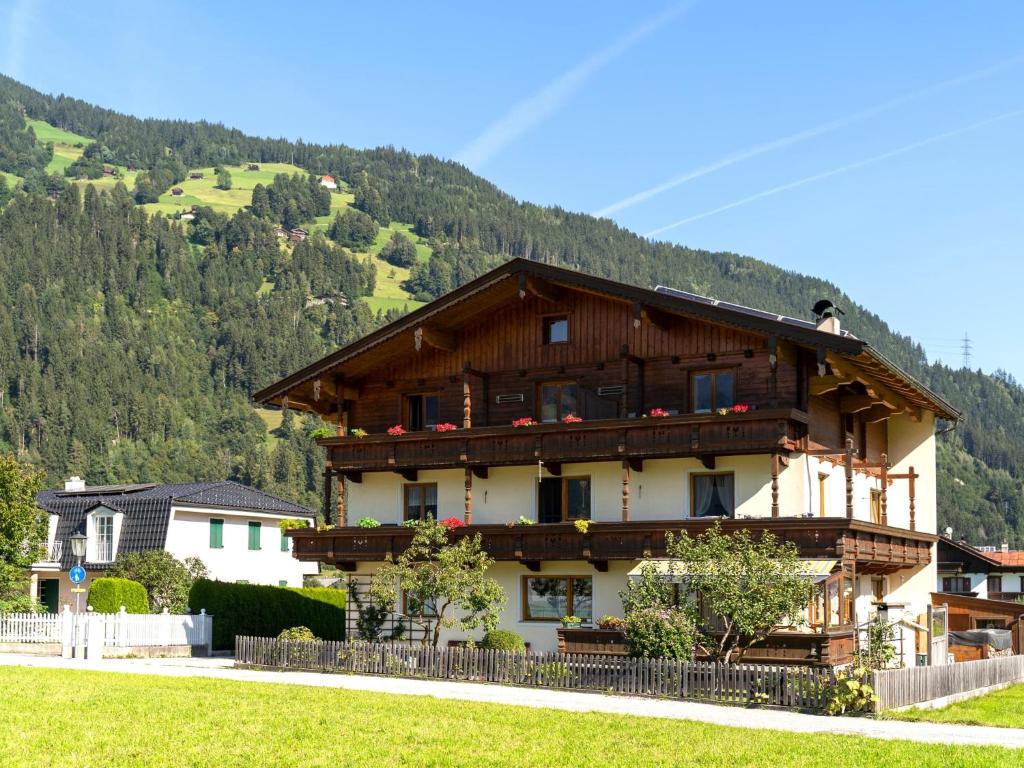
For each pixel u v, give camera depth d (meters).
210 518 68.19
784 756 21.69
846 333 44.03
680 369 41.41
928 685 32.47
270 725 23.98
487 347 45.12
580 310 43.44
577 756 21.34
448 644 43.50
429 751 21.55
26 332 194.62
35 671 34.56
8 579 53.97
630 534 39.66
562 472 43.00
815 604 39.53
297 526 46.78
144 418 186.12
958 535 182.62
